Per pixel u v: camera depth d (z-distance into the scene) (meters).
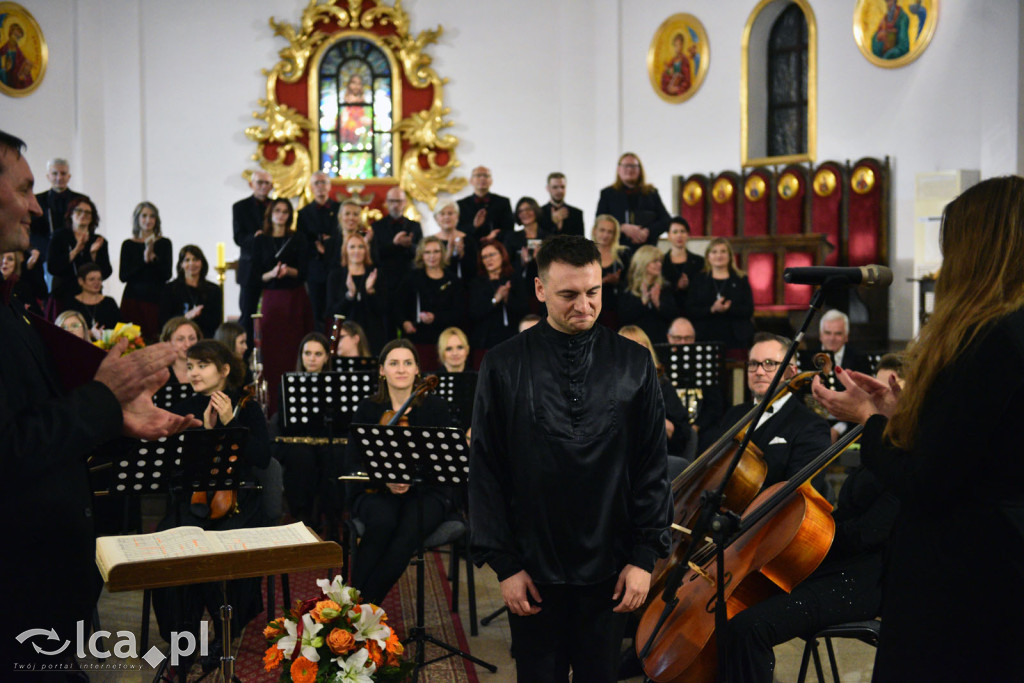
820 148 11.39
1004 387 1.81
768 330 10.22
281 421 5.86
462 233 8.55
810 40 11.38
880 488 3.35
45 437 1.71
